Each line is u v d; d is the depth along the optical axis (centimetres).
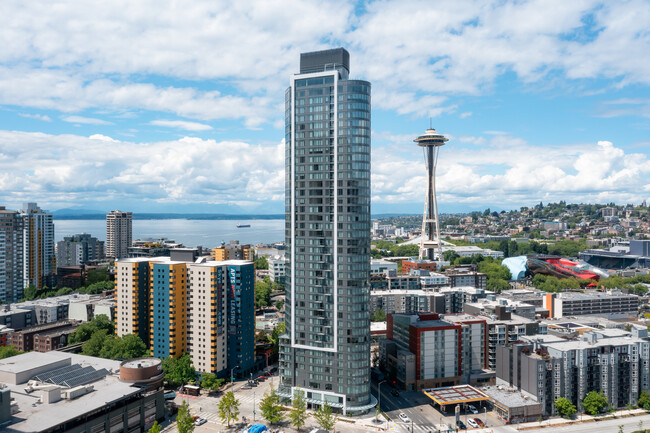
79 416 17512
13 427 16225
